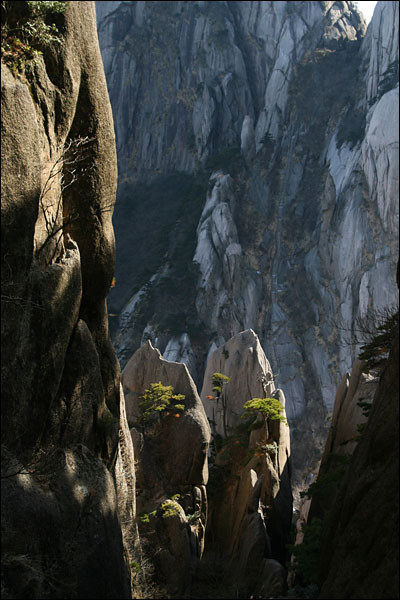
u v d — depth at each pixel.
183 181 169.00
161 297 134.25
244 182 152.38
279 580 24.20
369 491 14.73
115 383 21.48
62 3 17.75
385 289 117.75
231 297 131.12
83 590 13.90
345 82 155.75
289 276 136.12
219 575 29.47
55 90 17.69
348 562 14.48
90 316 20.80
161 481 34.38
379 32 143.88
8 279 14.53
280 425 38.81
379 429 15.44
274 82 160.50
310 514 30.95
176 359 122.75
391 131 124.62
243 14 177.50
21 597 12.50
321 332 125.69
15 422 14.84
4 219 14.27
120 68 180.50
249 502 32.66
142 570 23.89
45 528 13.73
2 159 14.18
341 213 130.75
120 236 166.12
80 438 17.91
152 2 185.62
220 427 53.28
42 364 15.90
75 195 19.83
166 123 176.12
